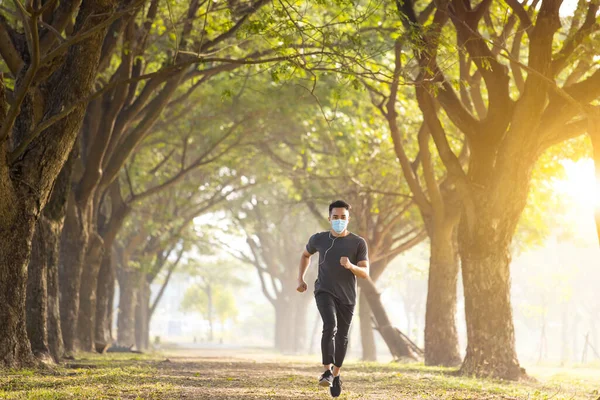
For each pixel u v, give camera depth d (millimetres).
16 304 13258
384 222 31547
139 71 20719
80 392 9492
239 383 12234
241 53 22422
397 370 18391
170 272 45531
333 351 8375
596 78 15055
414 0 18703
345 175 30109
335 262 8594
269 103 27766
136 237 38938
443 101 16688
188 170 29203
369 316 32750
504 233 16391
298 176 31812
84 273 22781
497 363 16344
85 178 20359
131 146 21266
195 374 14219
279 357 34625
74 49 13664
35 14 11086
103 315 26891
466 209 16688
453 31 19328
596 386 16672
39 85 14547
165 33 20031
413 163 24484
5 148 12617
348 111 27016
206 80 26422
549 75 14852
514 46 17844
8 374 11938
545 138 16125
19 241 13195
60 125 13555
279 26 12859
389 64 21656
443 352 22422
